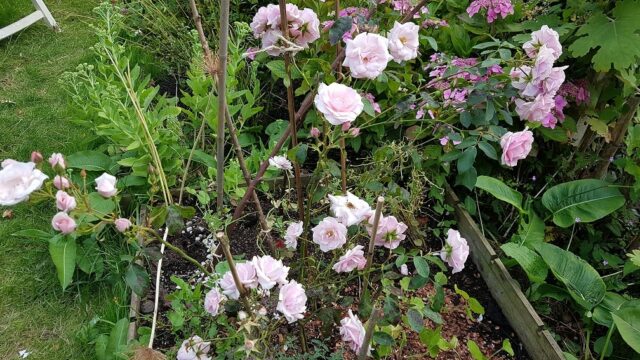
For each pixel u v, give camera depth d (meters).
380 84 2.45
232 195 2.41
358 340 1.48
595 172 2.60
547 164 2.70
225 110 1.77
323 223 1.48
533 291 2.17
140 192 2.55
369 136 2.65
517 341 2.10
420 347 2.02
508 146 1.71
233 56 2.53
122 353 1.79
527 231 2.32
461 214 2.47
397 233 1.57
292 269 1.92
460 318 2.17
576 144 2.71
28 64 3.62
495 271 2.21
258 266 1.40
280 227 1.95
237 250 2.38
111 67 2.50
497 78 1.87
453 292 2.27
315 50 2.52
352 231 1.70
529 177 2.71
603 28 2.16
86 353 2.07
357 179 2.12
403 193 1.94
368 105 1.67
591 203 2.31
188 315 1.83
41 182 1.18
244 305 1.48
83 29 4.02
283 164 1.75
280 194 2.60
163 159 2.52
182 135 2.67
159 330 2.06
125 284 2.23
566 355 1.88
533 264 2.12
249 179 1.96
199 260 2.36
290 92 1.64
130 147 2.37
